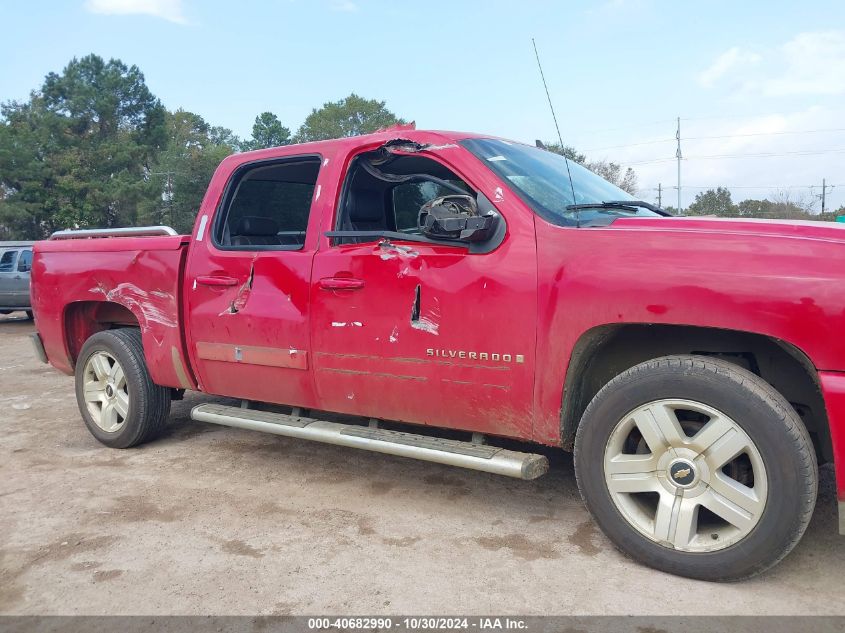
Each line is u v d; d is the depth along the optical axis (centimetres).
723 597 258
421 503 365
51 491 399
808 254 247
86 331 530
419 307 327
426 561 297
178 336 432
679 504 271
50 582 290
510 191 314
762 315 248
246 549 315
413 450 334
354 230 375
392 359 337
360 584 279
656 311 266
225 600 271
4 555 317
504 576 282
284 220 471
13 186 5025
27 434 534
